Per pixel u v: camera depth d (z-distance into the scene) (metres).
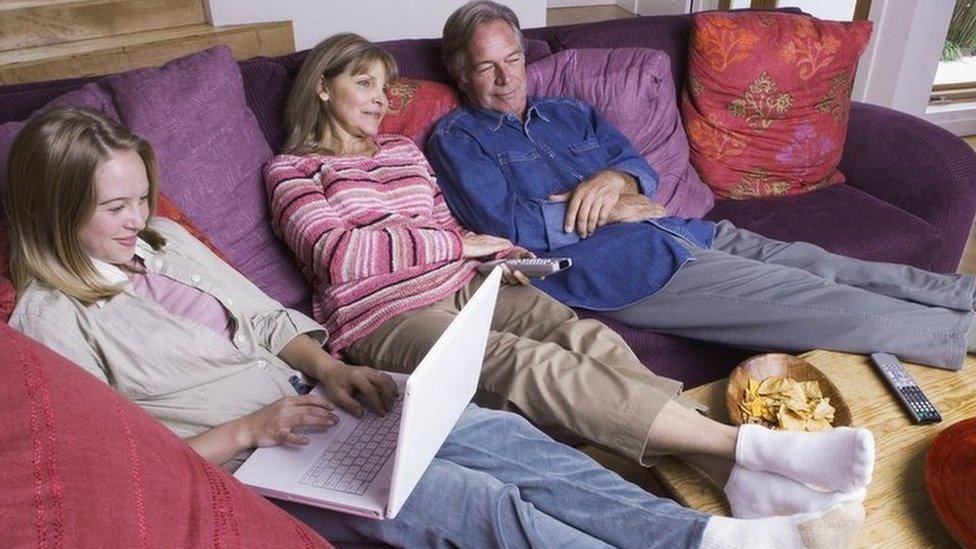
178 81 1.53
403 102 1.87
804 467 1.03
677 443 1.17
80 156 1.02
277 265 1.62
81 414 0.51
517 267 1.63
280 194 1.56
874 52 3.31
